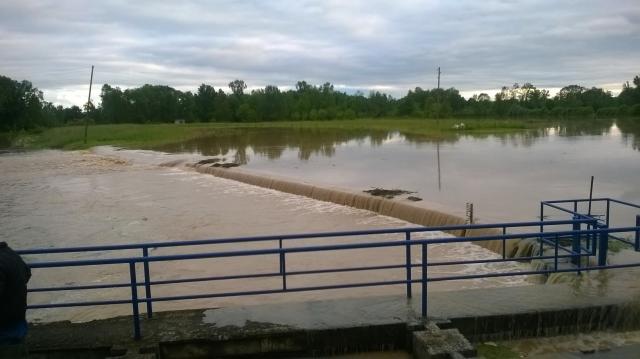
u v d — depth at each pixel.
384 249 12.28
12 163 38.94
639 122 81.81
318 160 33.12
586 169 24.16
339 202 18.77
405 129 69.38
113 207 19.89
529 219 13.70
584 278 6.85
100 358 5.04
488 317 5.54
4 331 4.12
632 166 24.91
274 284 10.38
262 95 125.50
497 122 74.31
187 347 5.17
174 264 11.87
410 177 23.28
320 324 5.42
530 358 5.21
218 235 14.88
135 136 64.31
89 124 95.69
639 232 6.72
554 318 5.65
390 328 5.39
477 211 14.91
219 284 10.52
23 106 93.69
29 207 20.25
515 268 10.38
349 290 9.85
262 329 5.32
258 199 20.53
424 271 5.58
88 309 9.52
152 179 28.02
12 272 4.09
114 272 11.50
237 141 55.31
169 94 123.12
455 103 119.62
